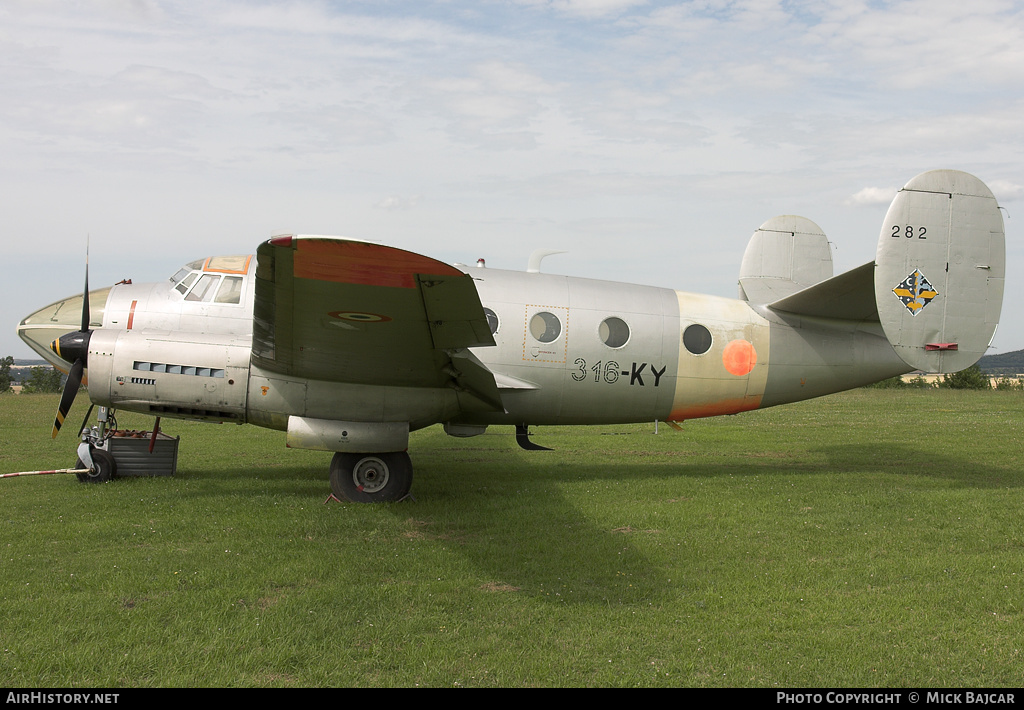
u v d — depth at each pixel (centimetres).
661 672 455
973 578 638
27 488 950
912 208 1048
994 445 1559
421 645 489
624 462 1312
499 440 1623
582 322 1050
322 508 866
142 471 1035
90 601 548
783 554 709
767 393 1155
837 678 451
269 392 893
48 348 973
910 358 1041
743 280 1245
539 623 529
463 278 600
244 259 988
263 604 557
